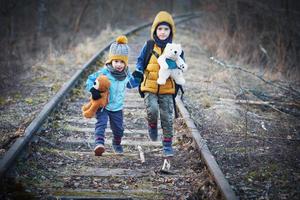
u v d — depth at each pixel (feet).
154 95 25.43
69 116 34.47
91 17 121.39
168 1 160.86
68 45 83.76
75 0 109.70
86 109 25.72
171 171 24.76
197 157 26.23
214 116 34.94
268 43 76.18
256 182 22.93
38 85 44.39
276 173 24.03
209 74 50.93
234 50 74.54
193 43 85.71
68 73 50.72
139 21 136.56
